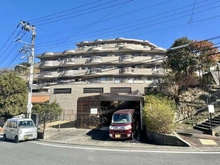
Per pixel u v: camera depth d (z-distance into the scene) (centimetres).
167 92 2214
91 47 4534
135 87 2938
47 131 1684
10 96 2588
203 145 1085
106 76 3794
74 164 795
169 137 1162
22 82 2728
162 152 980
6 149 1206
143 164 768
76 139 1513
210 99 2116
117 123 1466
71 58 4278
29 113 1972
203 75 2708
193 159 820
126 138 1394
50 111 2616
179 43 2467
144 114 1460
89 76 3906
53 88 3136
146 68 3753
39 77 4291
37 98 3581
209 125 1484
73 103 2936
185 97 2298
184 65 2339
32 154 1026
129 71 3688
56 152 1072
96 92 2972
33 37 2144
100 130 1881
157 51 4119
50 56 4619
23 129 1548
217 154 901
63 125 2242
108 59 3997
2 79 2628
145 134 1555
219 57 2703
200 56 2398
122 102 2261
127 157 898
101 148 1165
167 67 2509
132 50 4094
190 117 1827
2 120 2734
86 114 2067
